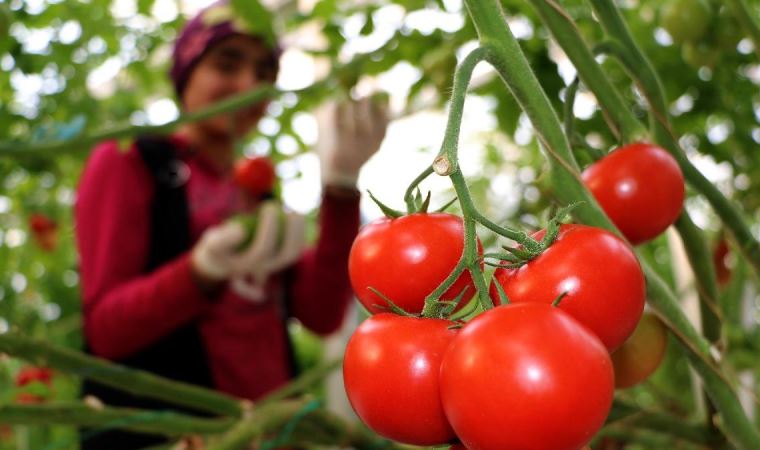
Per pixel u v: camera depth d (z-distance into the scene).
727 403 0.69
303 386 1.37
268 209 1.55
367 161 1.76
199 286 1.44
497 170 2.74
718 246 1.47
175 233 1.59
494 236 1.14
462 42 1.51
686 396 2.07
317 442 1.18
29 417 1.04
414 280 0.60
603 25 0.79
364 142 1.72
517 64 0.59
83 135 1.23
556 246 0.56
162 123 1.26
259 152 2.41
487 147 2.75
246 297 1.65
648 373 0.79
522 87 0.60
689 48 1.27
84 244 1.56
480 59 0.56
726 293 1.50
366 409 0.56
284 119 1.92
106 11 1.84
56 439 1.93
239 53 1.72
